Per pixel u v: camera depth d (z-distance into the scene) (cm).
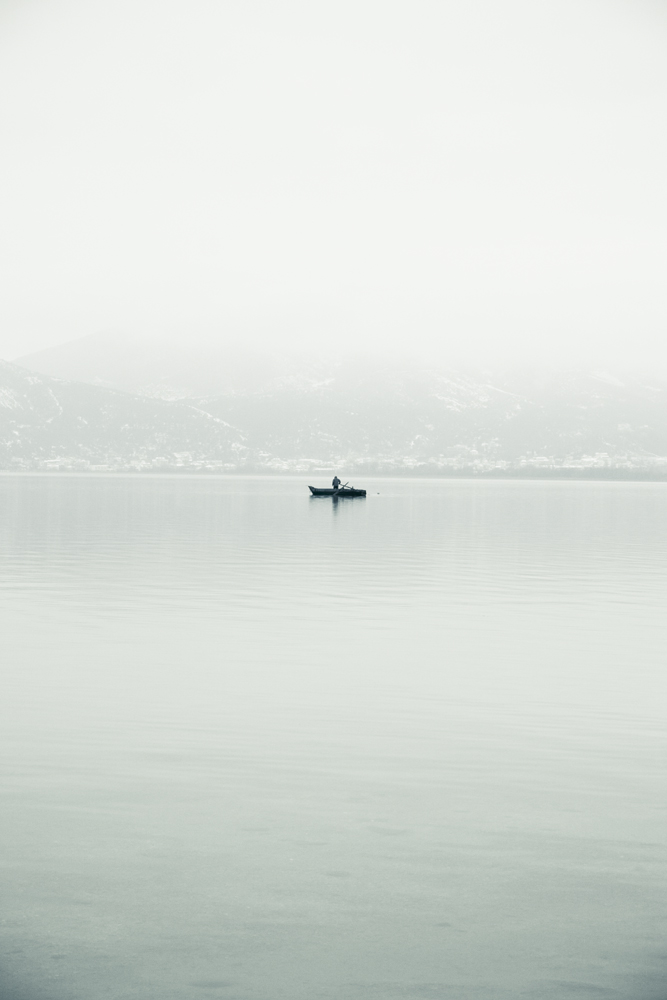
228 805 1573
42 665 2694
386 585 4741
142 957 1104
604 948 1133
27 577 4944
